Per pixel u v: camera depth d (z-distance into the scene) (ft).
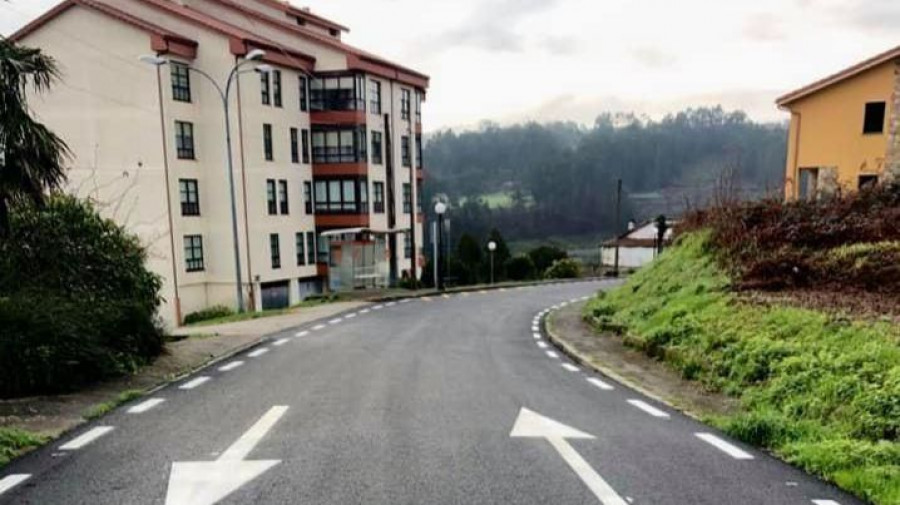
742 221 48.91
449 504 13.99
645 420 21.97
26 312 25.50
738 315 33.09
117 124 92.43
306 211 111.14
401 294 91.45
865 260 38.52
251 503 13.98
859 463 16.28
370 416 21.97
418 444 18.52
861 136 74.08
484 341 44.78
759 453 17.99
